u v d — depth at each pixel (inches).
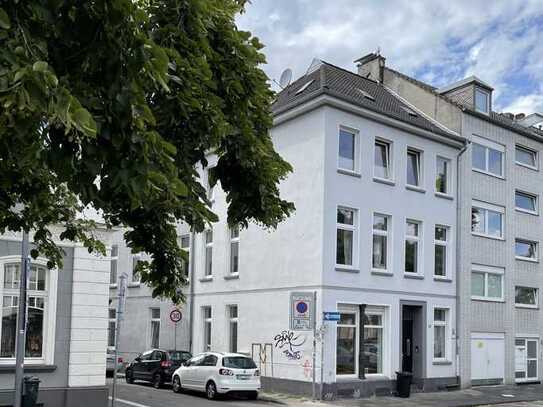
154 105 193.3
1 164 154.5
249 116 232.1
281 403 792.3
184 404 751.7
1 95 113.8
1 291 565.9
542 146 1229.7
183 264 298.2
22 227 292.8
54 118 118.6
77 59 143.6
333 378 841.5
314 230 871.7
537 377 1160.2
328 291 855.1
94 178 146.6
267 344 930.7
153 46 140.5
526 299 1171.3
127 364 1203.2
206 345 1099.9
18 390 405.1
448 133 1035.9
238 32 221.8
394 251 943.0
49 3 131.0
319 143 882.1
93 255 604.1
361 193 910.4
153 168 144.4
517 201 1179.3
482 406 833.5
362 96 990.4
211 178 237.1
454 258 1030.4
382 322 927.7
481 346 1055.6
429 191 1007.0
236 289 1014.4
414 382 965.2
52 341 579.8
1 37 120.8
